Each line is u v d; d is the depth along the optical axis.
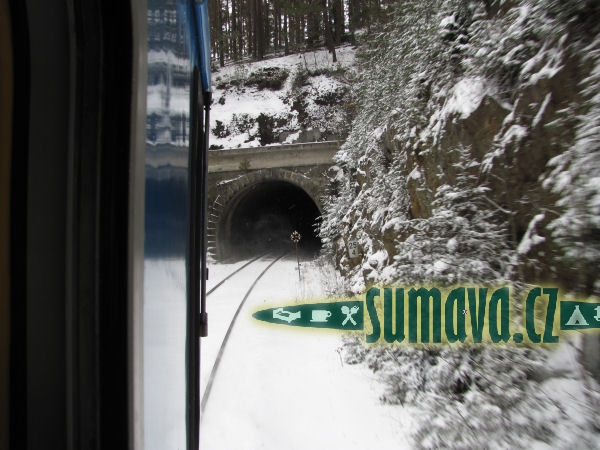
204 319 3.60
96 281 0.95
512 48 5.41
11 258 0.92
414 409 4.66
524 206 4.78
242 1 42.19
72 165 0.94
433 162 6.87
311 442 4.39
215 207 23.69
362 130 14.18
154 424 1.28
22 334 0.92
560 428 3.35
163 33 1.50
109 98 0.97
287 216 37.97
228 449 4.32
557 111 4.00
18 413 0.92
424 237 5.46
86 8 0.94
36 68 0.93
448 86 7.16
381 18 14.70
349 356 6.46
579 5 4.08
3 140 0.91
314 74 29.45
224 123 28.27
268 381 5.86
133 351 0.96
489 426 3.69
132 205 0.97
